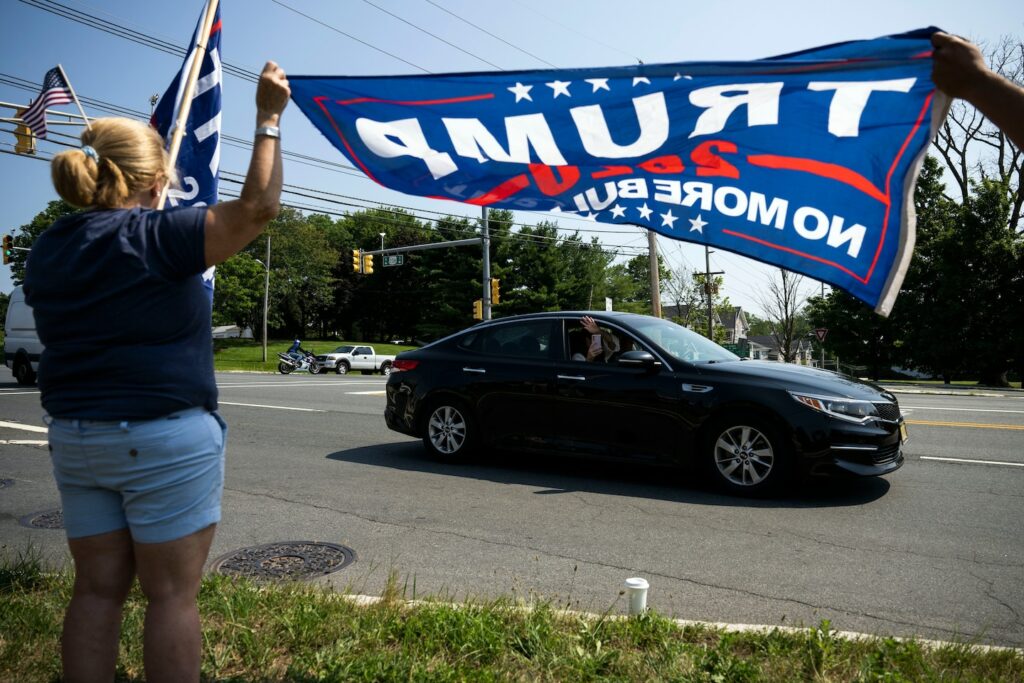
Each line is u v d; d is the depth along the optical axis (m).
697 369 6.41
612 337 6.92
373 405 13.89
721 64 2.51
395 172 2.83
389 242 79.88
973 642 3.11
